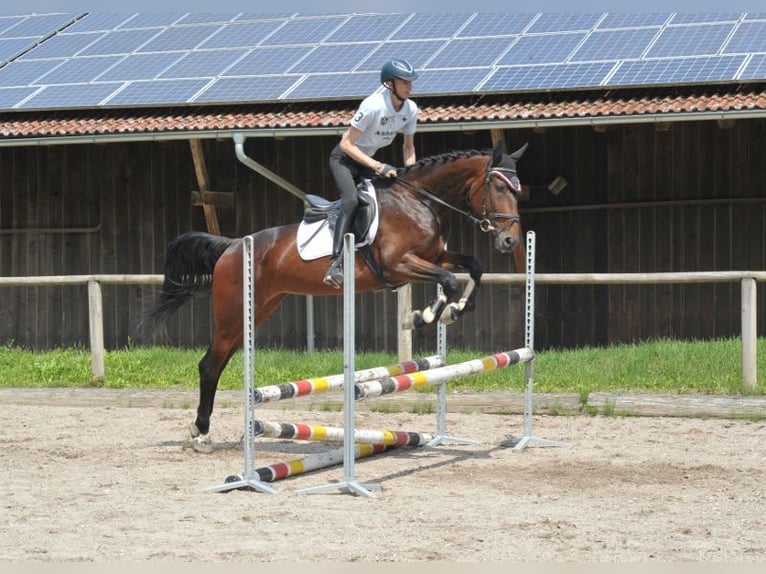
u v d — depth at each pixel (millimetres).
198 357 15648
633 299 17125
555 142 17375
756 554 6410
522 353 10156
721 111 14828
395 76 9344
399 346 12961
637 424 11406
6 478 8938
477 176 9320
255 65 18328
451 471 9133
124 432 11406
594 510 7566
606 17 18625
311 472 9195
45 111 18062
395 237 9320
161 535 6922
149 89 17859
